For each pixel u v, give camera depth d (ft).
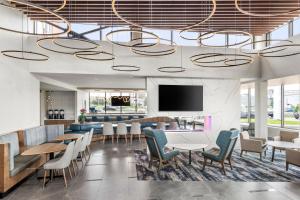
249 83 37.17
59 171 18.45
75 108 51.21
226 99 31.42
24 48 25.05
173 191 14.53
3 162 13.67
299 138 23.68
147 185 15.57
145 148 28.19
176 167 19.90
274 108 38.73
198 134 26.45
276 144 22.36
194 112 31.04
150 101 30.55
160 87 30.63
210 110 31.24
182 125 31.45
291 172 18.60
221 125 31.24
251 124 40.47
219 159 18.37
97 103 58.39
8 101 21.39
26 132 21.93
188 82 31.04
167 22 24.77
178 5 21.24
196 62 26.27
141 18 23.71
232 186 15.44
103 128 31.65
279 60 27.58
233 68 30.66
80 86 48.39
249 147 23.56
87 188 15.01
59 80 36.94
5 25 20.99
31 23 26.84
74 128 31.24
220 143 18.48
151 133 18.72
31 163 17.21
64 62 27.02
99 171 18.67
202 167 19.95
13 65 22.45
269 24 25.45
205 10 21.77
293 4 20.79
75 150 17.61
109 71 28.14
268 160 22.58
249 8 21.39
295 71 25.07
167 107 30.68
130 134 33.73
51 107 51.31
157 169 19.27
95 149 27.58
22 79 24.49
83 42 27.43
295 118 35.45
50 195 13.89
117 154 24.86
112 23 25.48
